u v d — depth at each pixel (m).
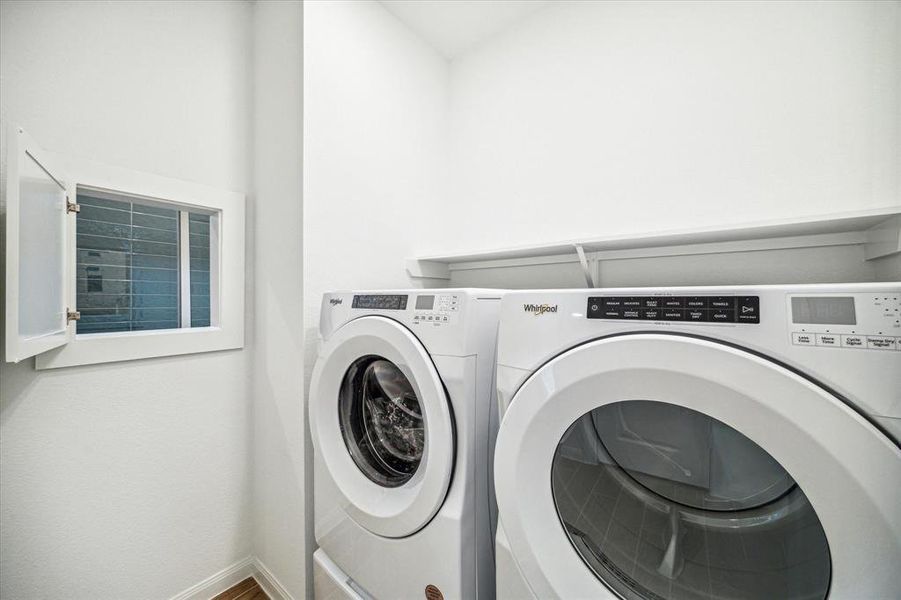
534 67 1.76
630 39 1.48
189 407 1.45
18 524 1.09
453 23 1.82
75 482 1.19
